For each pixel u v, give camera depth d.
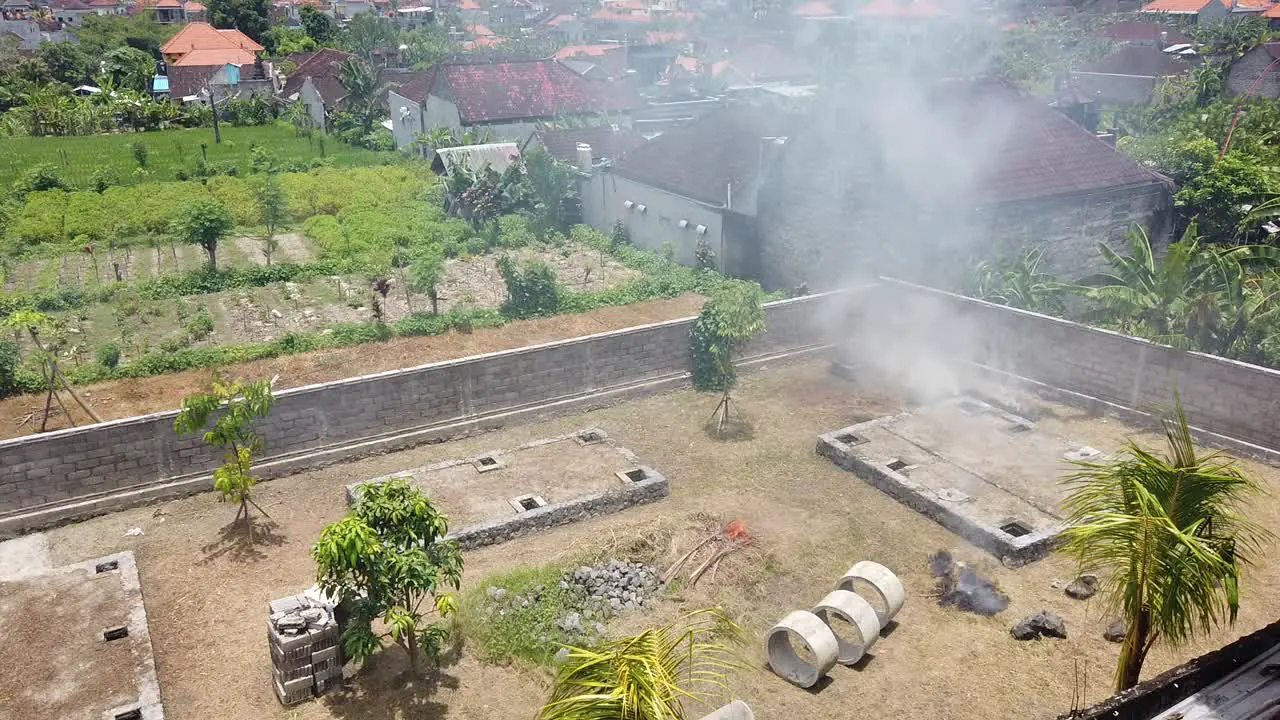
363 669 12.43
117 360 22.41
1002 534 14.88
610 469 17.39
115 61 82.25
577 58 74.19
